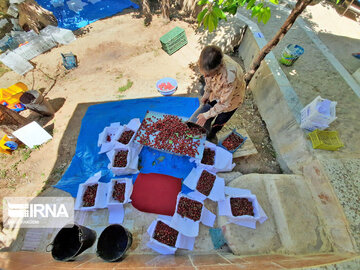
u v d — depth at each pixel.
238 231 3.06
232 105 3.19
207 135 4.16
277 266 2.23
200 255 2.94
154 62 5.93
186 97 5.10
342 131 3.67
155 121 4.09
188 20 6.74
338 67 4.60
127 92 5.31
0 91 4.73
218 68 2.31
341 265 2.17
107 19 7.05
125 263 2.56
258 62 3.76
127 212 3.44
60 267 2.31
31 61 6.05
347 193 3.00
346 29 5.58
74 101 5.20
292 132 3.83
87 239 2.80
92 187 3.62
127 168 3.69
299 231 3.00
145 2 6.52
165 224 3.13
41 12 6.44
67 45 6.39
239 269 2.26
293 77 4.39
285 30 3.18
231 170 3.96
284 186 3.40
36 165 4.23
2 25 6.82
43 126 4.79
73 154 4.35
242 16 5.91
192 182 3.71
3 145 4.24
